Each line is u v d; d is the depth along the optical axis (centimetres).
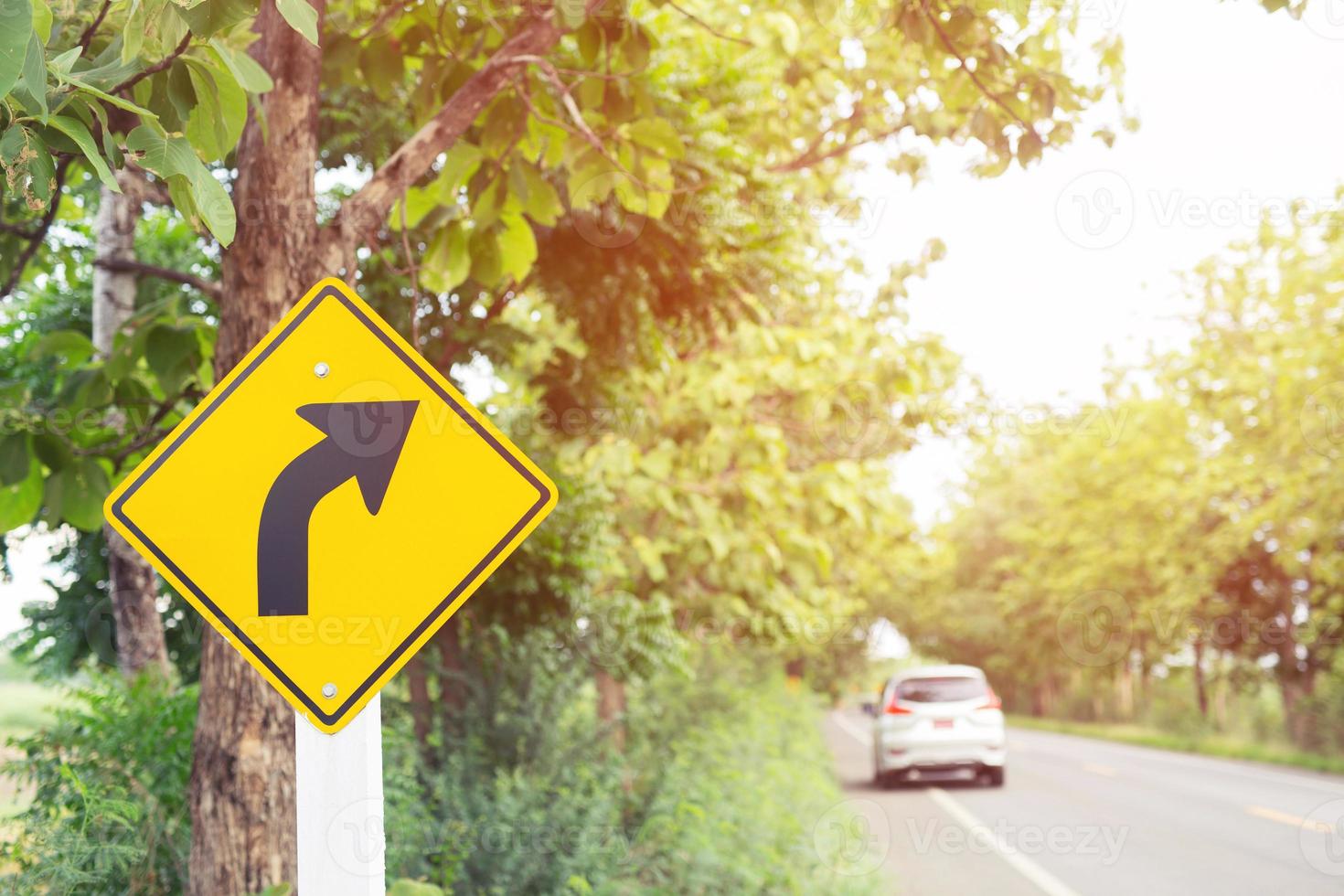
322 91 600
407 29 410
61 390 421
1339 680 2075
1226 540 2291
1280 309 1980
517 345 693
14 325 712
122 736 438
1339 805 1222
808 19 469
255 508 221
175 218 717
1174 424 2425
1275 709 2573
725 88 604
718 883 629
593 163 421
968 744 1452
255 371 224
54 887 333
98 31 295
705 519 875
